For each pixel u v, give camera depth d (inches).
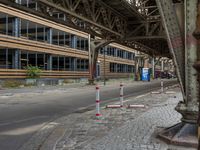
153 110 514.9
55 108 598.9
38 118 468.4
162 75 4170.8
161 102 652.7
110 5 1011.3
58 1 778.8
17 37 1535.4
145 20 1248.2
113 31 1107.3
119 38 1272.1
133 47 1711.4
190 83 274.2
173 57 279.0
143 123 385.1
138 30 1322.6
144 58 2731.3
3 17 1510.8
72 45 2080.5
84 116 466.6
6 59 1523.1
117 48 3053.6
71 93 1029.8
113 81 2428.6
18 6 685.9
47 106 633.0
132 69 3528.5
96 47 1599.4
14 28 1526.8
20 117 478.6
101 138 304.5
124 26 1240.2
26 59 1708.9
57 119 454.6
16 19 1529.3
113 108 563.8
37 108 597.9
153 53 2078.0
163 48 2082.9
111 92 1080.8
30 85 1568.7
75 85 1665.8
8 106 631.8
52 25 1818.4
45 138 323.0
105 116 457.7
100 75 2613.2
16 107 613.9
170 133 289.7
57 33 1927.9
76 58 2167.8
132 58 3499.0
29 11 727.1
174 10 277.7
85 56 2237.9
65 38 2011.6
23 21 1628.9
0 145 298.0
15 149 282.0
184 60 279.6
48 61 1850.4
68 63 2096.5
